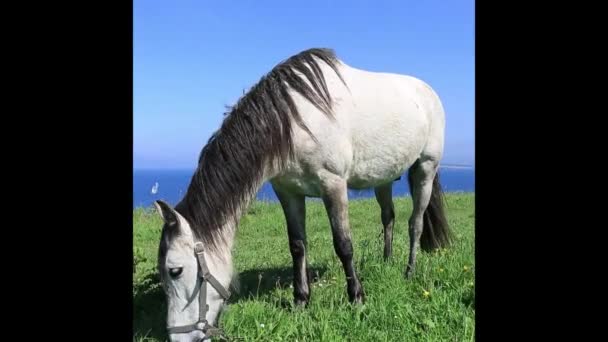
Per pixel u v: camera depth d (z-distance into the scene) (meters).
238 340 3.04
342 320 3.33
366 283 4.15
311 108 3.56
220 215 2.95
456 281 4.04
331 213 3.73
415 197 5.02
